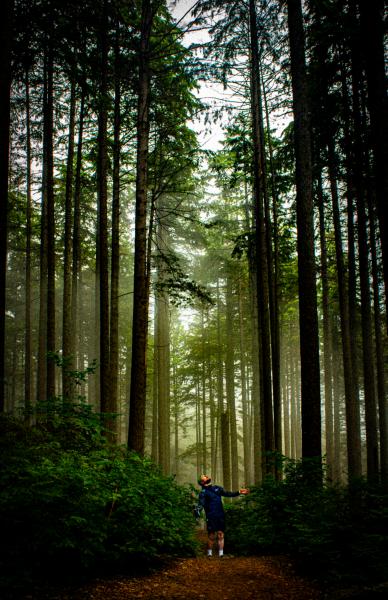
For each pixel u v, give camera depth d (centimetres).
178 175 1653
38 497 434
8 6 673
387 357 1947
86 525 472
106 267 1322
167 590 479
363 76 1121
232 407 2609
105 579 485
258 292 1374
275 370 1379
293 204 1652
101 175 1373
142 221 1172
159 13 1354
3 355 651
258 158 1413
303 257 987
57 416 702
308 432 932
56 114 1609
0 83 650
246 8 1285
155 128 1466
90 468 573
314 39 1148
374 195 1227
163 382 2305
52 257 1372
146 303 1144
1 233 641
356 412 1338
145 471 798
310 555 564
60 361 812
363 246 1245
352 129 1244
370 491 635
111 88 1456
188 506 941
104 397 1245
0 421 618
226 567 620
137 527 556
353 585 452
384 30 712
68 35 1089
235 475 2583
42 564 445
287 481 838
